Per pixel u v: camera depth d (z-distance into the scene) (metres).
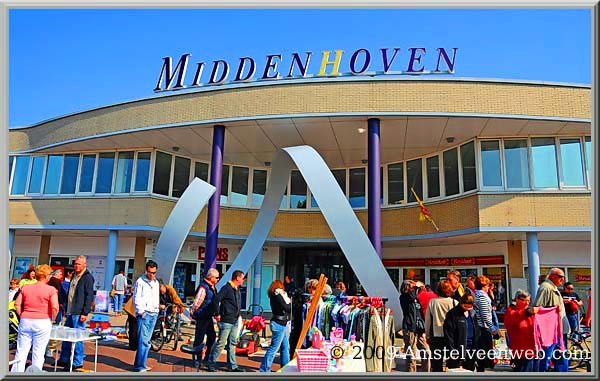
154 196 18.12
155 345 9.80
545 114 13.85
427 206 17.11
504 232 14.96
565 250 16.89
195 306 8.53
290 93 14.61
